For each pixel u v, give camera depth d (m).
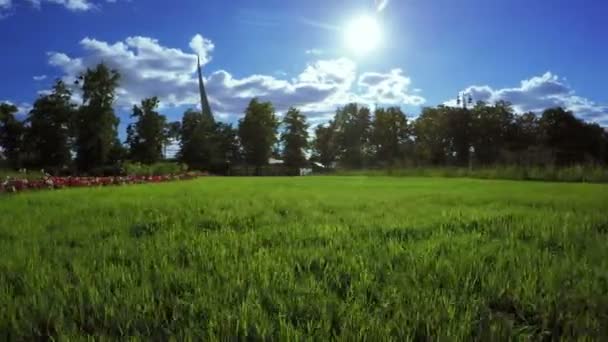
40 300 2.77
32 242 4.78
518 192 12.88
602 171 26.45
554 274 3.28
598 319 2.46
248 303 2.66
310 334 2.27
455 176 37.81
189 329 2.30
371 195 11.77
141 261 3.85
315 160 92.56
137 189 16.09
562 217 6.31
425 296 2.84
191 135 77.12
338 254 4.08
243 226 6.01
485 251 4.14
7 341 2.29
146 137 70.31
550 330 2.37
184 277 3.31
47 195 12.26
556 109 72.38
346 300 2.79
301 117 83.00
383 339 2.21
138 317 2.49
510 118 78.75
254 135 80.56
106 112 62.09
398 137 87.12
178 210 7.84
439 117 79.75
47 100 63.59
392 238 4.89
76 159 62.53
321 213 7.36
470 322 2.41
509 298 2.83
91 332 2.40
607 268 3.48
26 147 66.94
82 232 5.44
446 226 5.81
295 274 3.50
